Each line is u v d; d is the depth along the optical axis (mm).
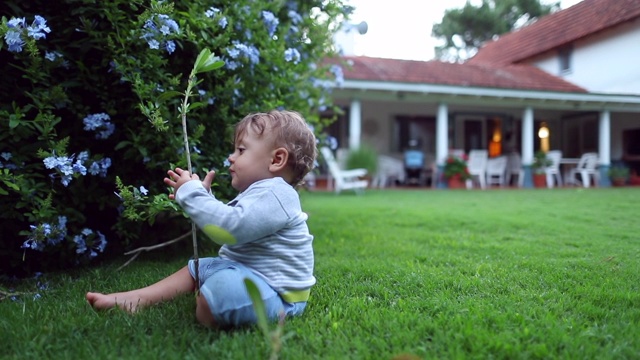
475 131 15445
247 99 2936
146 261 2748
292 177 1708
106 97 2336
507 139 15703
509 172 14203
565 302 1844
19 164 2055
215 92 2631
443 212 5480
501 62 17516
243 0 2830
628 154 15148
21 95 2172
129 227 2510
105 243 2420
